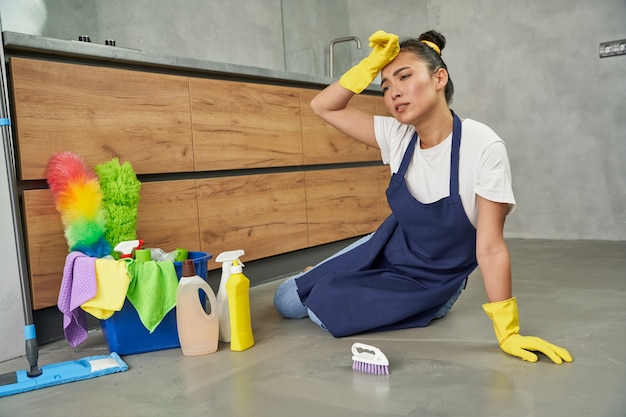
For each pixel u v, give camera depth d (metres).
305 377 1.43
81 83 1.97
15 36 1.77
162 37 3.23
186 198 2.35
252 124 2.65
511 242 3.77
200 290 1.81
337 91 1.78
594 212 3.72
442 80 1.59
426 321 1.85
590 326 1.73
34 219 1.84
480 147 1.53
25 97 1.82
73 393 1.42
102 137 2.03
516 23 3.92
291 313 2.04
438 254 1.76
